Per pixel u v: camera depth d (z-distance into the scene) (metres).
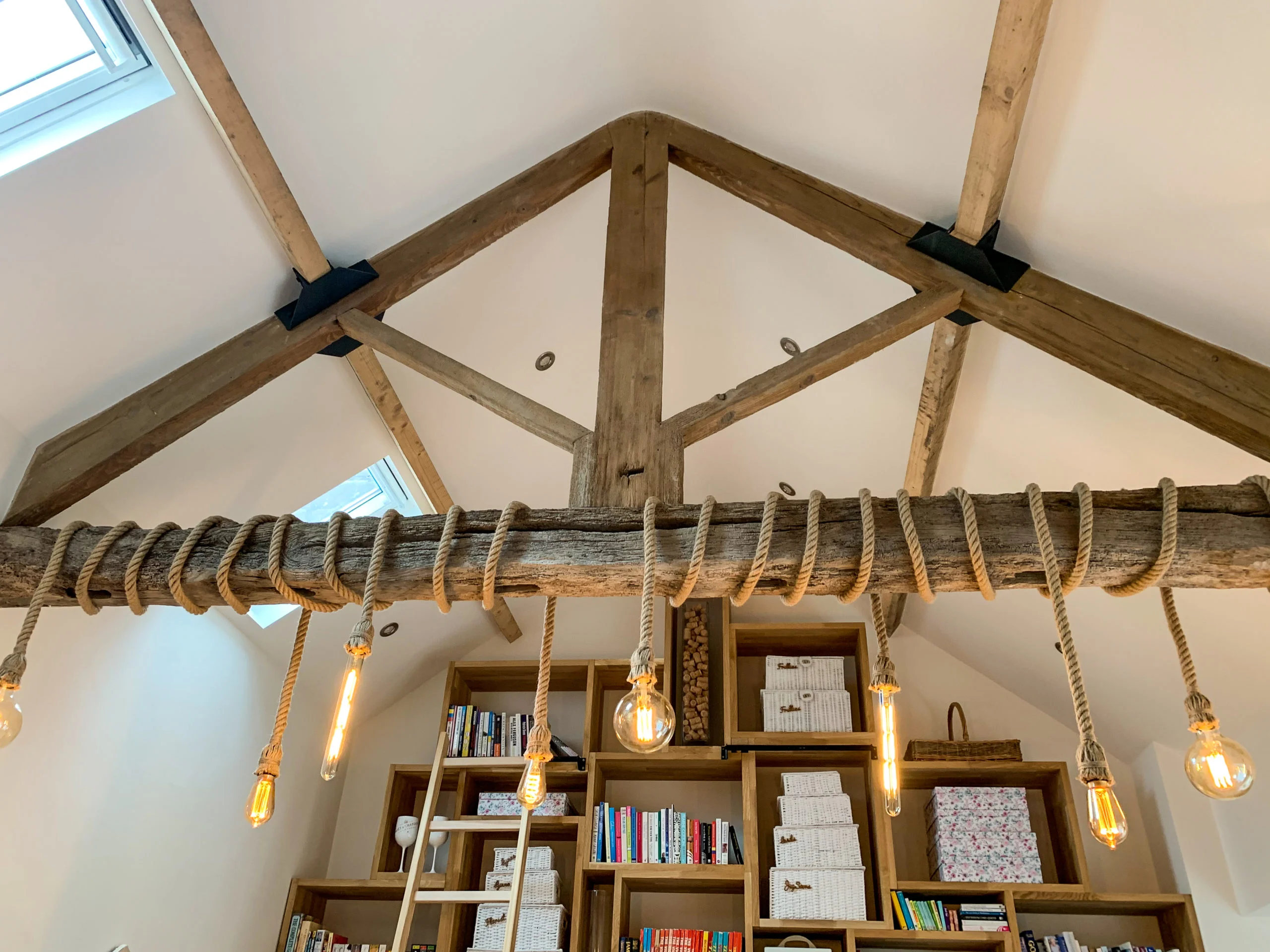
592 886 4.86
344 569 2.53
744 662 5.48
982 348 3.54
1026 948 4.30
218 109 2.77
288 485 4.07
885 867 4.47
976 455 4.05
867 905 4.69
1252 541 2.31
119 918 3.60
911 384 3.93
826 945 4.47
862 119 3.25
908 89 3.03
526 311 4.17
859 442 4.50
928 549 2.37
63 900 3.33
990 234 3.19
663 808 5.07
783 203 3.61
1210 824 4.43
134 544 2.66
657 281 3.41
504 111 3.49
